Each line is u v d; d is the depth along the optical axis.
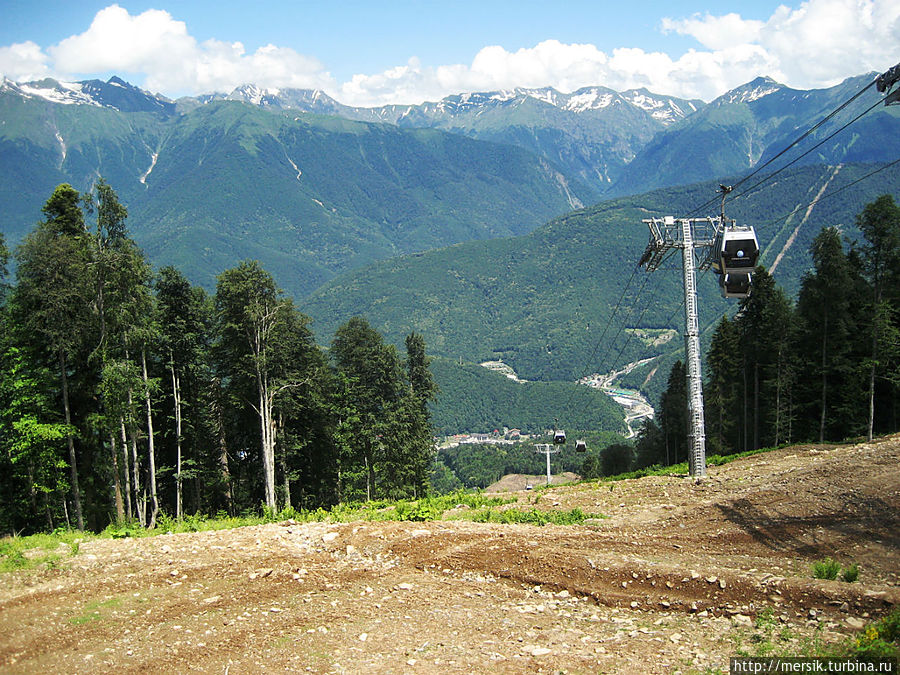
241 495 38.47
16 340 27.88
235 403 33.75
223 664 10.01
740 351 51.25
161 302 32.22
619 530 17.36
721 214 24.42
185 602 12.31
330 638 10.91
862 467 21.56
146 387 28.53
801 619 11.36
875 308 36.75
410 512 19.34
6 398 28.78
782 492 19.59
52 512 31.33
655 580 12.95
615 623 11.63
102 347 27.33
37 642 10.62
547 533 16.66
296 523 18.58
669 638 10.88
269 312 33.34
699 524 17.75
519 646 10.66
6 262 28.22
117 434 27.80
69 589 12.90
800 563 14.27
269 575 13.74
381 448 41.38
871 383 37.03
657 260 27.47
